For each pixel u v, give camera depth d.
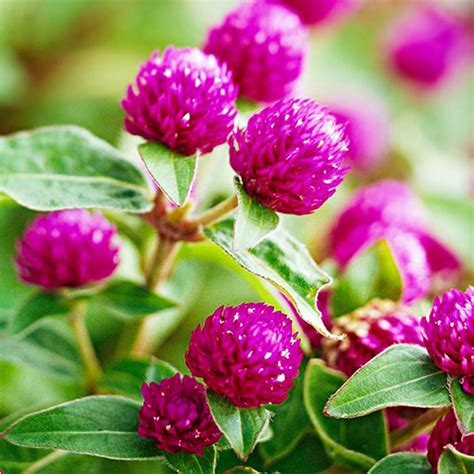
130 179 0.33
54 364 0.36
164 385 0.31
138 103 0.31
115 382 0.34
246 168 0.30
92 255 0.35
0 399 0.38
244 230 0.30
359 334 0.33
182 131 0.31
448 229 0.47
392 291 0.35
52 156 0.33
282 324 0.30
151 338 0.38
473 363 0.30
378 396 0.30
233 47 0.34
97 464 0.34
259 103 0.35
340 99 0.49
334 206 0.44
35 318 0.35
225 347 0.30
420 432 0.33
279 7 0.36
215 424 0.30
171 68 0.31
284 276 0.31
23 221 0.44
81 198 0.32
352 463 0.33
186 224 0.33
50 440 0.31
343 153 0.31
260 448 0.33
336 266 0.38
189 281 0.39
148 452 0.31
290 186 0.30
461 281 0.44
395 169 0.51
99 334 0.43
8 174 0.32
